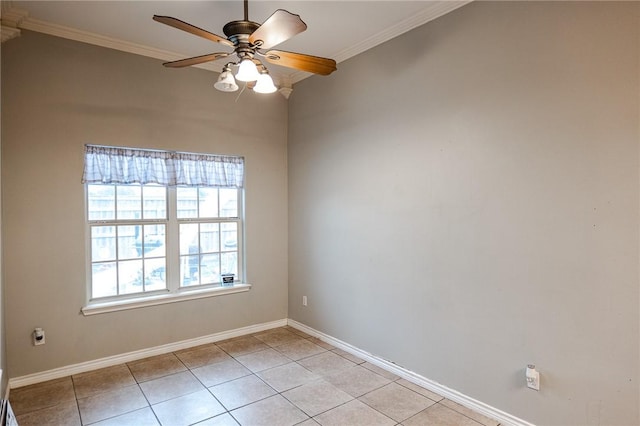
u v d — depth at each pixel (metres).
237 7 2.81
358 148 3.57
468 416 2.59
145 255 3.68
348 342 3.75
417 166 3.03
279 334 4.26
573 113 2.15
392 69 3.21
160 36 3.30
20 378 2.99
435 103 2.88
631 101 1.95
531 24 2.32
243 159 4.22
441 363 2.88
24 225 3.00
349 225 3.69
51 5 2.76
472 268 2.66
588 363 2.12
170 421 2.53
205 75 3.90
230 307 4.14
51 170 3.11
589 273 2.11
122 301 3.48
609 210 2.03
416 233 3.05
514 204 2.42
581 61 2.12
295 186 4.43
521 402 2.41
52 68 3.11
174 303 3.77
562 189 2.20
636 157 1.94
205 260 4.05
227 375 3.22
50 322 3.12
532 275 2.34
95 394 2.88
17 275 2.97
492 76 2.52
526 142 2.35
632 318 1.97
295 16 1.81
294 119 4.41
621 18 1.98
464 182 2.70
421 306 3.02
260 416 2.59
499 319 2.52
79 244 3.25
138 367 3.37
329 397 2.85
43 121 3.08
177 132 3.72
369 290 3.49
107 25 3.09
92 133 3.29
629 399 1.99
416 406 2.72
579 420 2.16
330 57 3.72
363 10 2.86
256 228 4.32
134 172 3.51
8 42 2.92
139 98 3.52
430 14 2.86
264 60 3.93
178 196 3.86
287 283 4.57
